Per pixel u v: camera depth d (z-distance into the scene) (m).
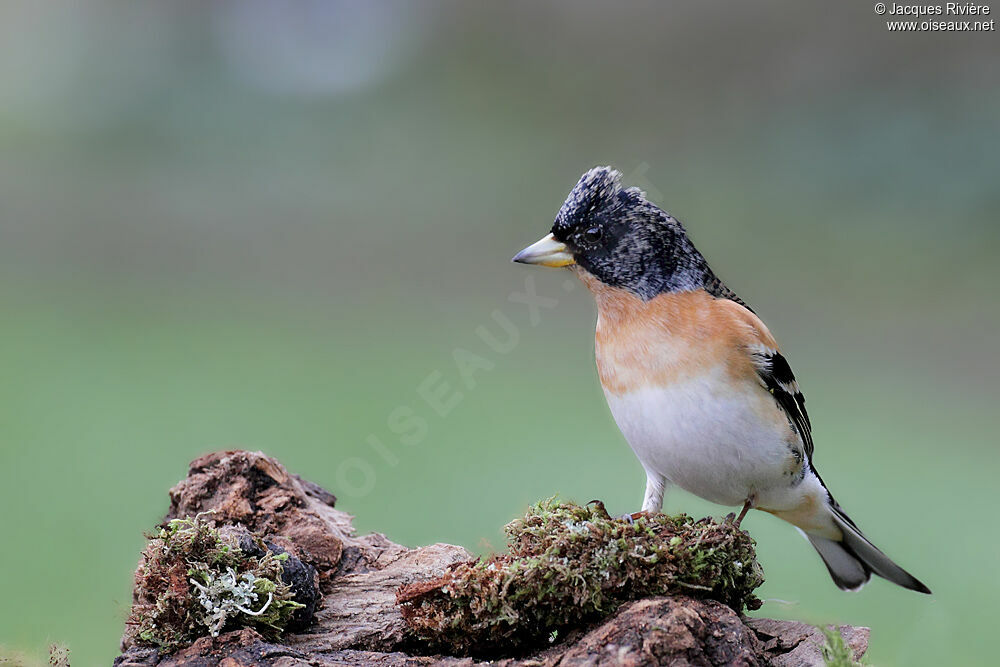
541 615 4.46
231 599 4.44
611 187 5.38
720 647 4.12
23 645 4.90
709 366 5.04
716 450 5.12
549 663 4.17
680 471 5.33
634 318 5.25
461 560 5.37
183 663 4.27
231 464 5.46
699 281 5.37
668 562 4.48
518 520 4.73
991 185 19.83
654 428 5.18
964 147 20.39
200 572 4.44
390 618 4.81
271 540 5.11
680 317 5.14
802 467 5.29
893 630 7.74
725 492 5.41
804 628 4.74
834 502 5.66
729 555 4.57
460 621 4.46
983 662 7.42
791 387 5.32
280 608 4.52
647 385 5.16
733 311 5.21
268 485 5.48
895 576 5.90
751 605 4.91
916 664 7.41
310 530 5.30
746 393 5.05
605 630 4.19
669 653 4.05
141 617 4.45
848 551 5.96
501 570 4.44
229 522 5.29
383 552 5.49
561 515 4.69
